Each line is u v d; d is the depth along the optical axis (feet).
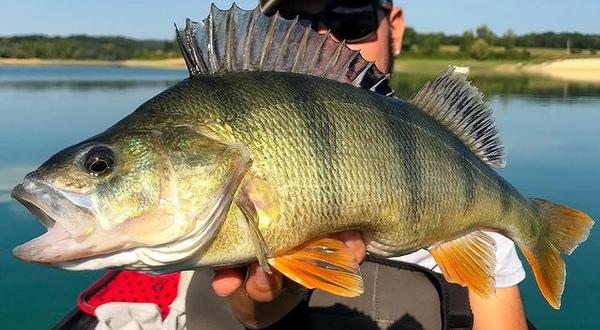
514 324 1.82
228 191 1.13
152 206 1.13
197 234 1.14
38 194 1.10
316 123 1.20
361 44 2.13
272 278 1.23
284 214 1.15
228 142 1.15
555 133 6.13
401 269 1.70
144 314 1.75
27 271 2.85
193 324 1.60
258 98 1.18
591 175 4.39
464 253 1.42
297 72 1.30
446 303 1.63
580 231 1.60
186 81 1.22
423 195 1.31
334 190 1.19
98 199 1.11
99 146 1.13
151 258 1.15
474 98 1.46
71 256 1.09
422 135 1.34
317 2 2.05
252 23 1.28
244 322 1.43
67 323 1.79
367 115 1.26
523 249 1.56
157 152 1.14
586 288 2.75
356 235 1.26
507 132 6.19
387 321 1.65
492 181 1.46
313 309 1.65
